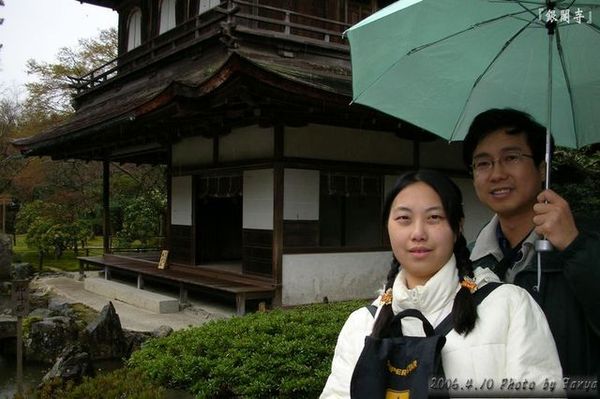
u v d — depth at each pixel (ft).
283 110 27.32
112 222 71.15
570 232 5.94
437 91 8.80
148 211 59.67
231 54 22.80
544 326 5.17
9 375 23.03
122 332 24.54
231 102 26.40
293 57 31.73
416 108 8.96
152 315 30.58
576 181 33.91
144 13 45.14
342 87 27.73
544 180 7.32
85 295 38.81
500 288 5.31
